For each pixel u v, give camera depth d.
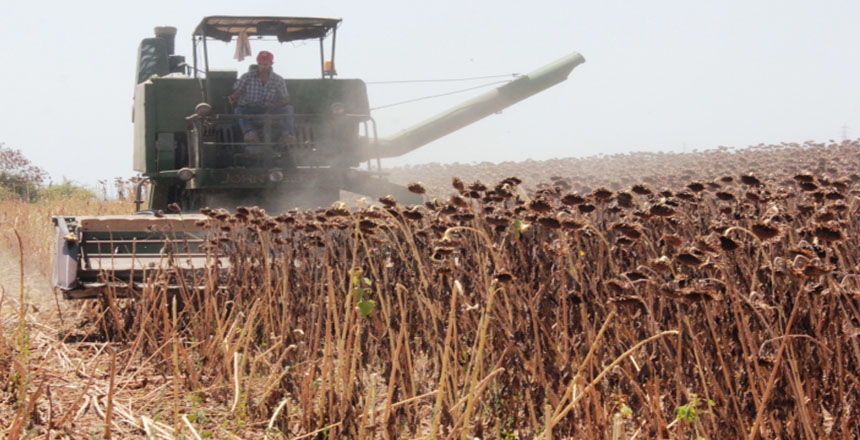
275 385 9.36
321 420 8.70
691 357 7.03
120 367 11.30
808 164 24.77
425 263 9.73
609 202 10.26
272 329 10.94
